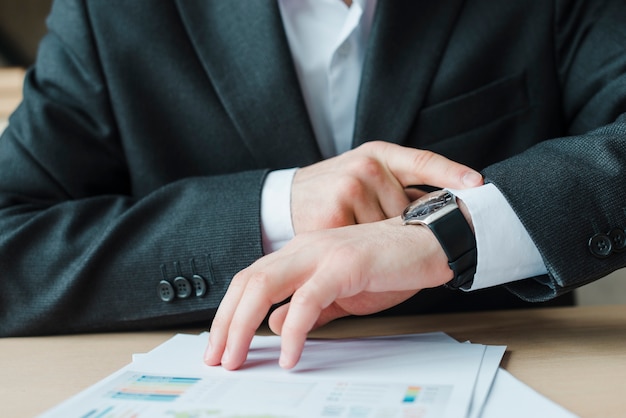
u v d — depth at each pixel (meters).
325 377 0.61
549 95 1.11
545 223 0.71
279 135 1.06
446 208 0.73
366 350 0.70
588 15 1.09
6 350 0.85
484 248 0.72
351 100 1.11
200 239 0.87
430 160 0.82
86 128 1.09
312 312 0.65
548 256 0.71
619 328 0.78
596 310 0.88
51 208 0.98
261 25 1.05
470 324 0.84
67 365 0.76
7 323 0.91
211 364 0.67
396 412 0.52
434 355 0.67
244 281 0.70
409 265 0.69
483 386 0.57
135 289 0.89
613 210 0.73
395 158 0.85
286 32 1.10
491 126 1.09
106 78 1.08
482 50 1.07
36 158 1.06
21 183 1.06
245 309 0.67
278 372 0.64
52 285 0.91
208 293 0.87
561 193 0.73
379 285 0.69
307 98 1.12
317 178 0.87
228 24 1.07
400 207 0.85
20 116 1.10
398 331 0.83
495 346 0.70
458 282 0.72
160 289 0.88
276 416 0.52
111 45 1.08
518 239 0.73
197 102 1.08
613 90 1.03
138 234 0.91
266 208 0.87
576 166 0.75
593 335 0.75
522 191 0.73
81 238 0.94
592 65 1.08
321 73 1.11
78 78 1.09
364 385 0.58
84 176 1.10
